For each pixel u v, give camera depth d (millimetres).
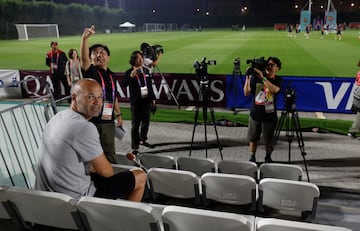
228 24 63188
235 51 19609
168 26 60531
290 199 2740
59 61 8977
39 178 2516
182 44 25172
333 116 7406
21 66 15047
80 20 45844
